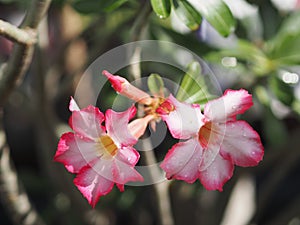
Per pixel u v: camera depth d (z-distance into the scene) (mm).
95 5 603
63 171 782
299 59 663
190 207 855
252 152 495
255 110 800
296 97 680
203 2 559
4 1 736
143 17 558
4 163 679
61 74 867
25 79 859
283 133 725
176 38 694
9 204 712
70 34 848
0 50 893
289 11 756
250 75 692
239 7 721
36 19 522
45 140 786
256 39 735
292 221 853
